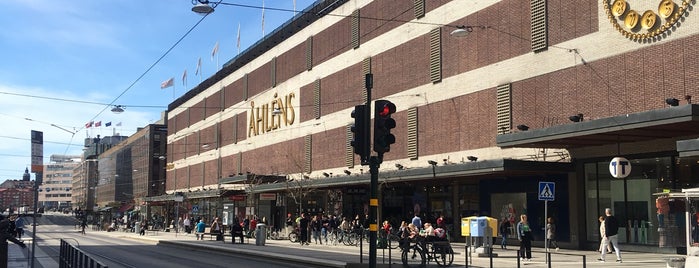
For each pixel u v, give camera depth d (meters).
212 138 67.12
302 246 30.70
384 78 36.50
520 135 23.23
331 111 42.34
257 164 54.59
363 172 37.81
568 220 25.42
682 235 20.81
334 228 34.25
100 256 26.55
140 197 95.31
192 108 74.94
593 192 24.66
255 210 54.34
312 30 45.75
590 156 24.50
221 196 57.25
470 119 29.56
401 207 36.41
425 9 33.31
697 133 20.58
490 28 28.73
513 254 23.22
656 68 21.14
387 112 13.36
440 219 24.86
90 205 134.25
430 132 32.31
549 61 25.48
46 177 173.25
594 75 23.44
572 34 24.56
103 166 130.75
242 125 58.75
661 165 22.11
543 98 25.61
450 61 31.20
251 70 57.19
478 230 21.97
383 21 37.03
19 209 58.16
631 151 23.02
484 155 28.52
